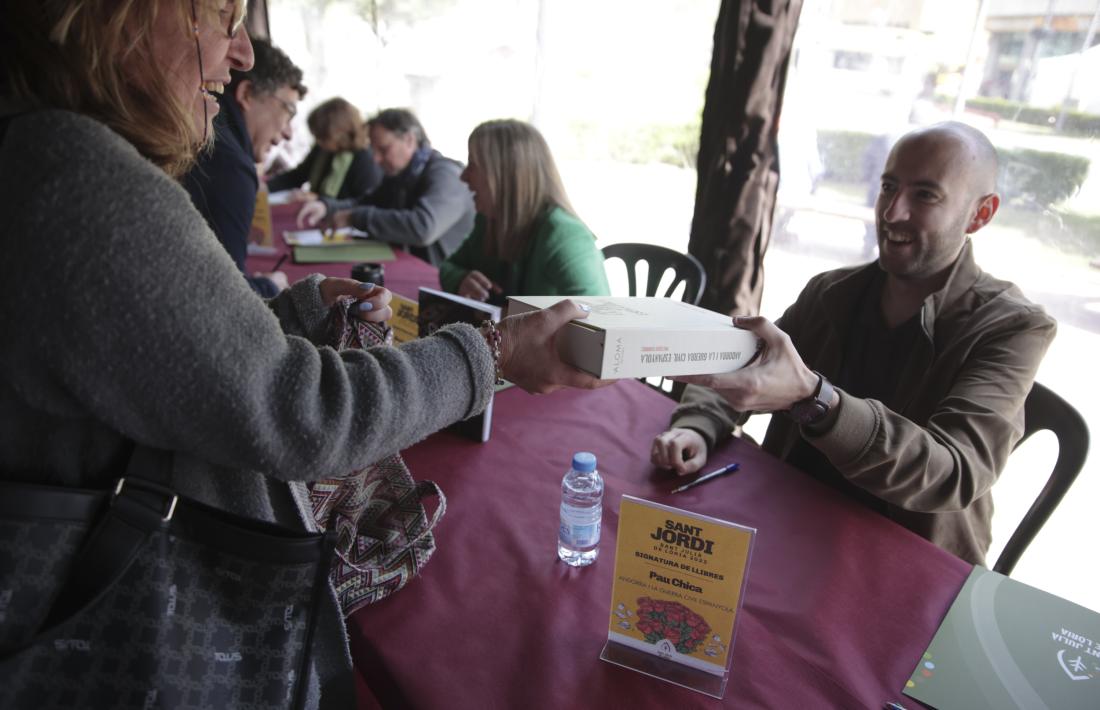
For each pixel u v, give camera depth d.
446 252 2.78
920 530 1.14
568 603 0.75
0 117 0.46
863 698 0.64
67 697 0.54
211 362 0.46
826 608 0.77
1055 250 1.76
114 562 0.52
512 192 1.79
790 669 0.67
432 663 0.66
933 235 1.12
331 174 3.46
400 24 3.93
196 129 0.60
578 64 3.26
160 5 0.50
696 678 0.65
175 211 0.47
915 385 1.18
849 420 0.91
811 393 0.89
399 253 2.45
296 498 0.65
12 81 0.48
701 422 1.14
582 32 3.19
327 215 2.71
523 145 1.77
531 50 3.53
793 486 1.02
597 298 0.87
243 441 0.49
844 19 1.99
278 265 2.17
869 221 2.13
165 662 0.55
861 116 2.05
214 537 0.56
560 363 0.71
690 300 1.80
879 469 0.94
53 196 0.43
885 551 0.88
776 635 0.72
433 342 0.60
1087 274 1.73
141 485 0.52
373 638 0.69
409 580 0.77
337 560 0.71
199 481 0.56
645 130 3.27
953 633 0.73
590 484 0.88
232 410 0.47
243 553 0.57
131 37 0.49
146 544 0.53
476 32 3.71
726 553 0.61
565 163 3.50
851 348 1.30
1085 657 0.70
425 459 1.05
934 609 0.78
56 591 0.51
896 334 1.25
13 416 0.50
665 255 1.89
